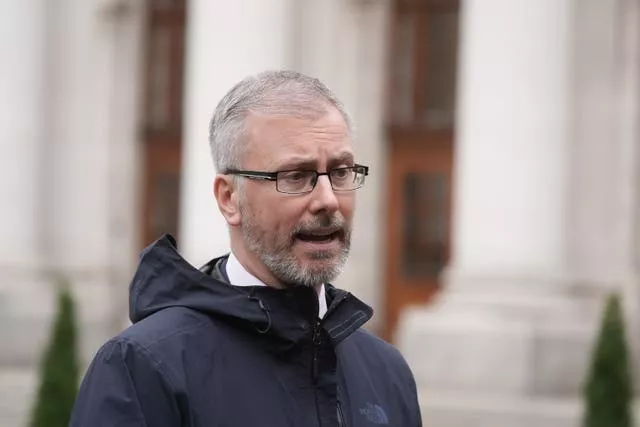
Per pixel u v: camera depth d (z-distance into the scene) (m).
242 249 5.57
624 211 25.70
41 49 30.88
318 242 5.37
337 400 5.43
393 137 29.66
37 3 30.81
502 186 24.62
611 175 25.55
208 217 26.70
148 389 5.10
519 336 23.61
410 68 29.64
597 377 17.66
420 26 29.58
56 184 31.70
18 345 29.31
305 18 28.97
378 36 29.34
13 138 30.25
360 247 29.62
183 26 32.31
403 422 5.91
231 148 5.46
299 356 5.35
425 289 29.28
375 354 6.00
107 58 32.06
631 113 25.81
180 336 5.24
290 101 5.38
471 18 25.16
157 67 32.53
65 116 31.86
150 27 32.56
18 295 29.48
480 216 24.77
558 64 24.52
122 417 5.03
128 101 32.31
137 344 5.17
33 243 30.42
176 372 5.14
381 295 29.66
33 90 30.59
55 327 18.81
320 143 5.34
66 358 18.70
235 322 5.33
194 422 5.14
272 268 5.39
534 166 24.47
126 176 32.25
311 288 5.41
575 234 25.47
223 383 5.22
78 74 31.83
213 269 5.88
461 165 25.16
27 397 24.91
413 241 29.50
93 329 30.39
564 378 23.72
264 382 5.27
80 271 31.28
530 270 24.39
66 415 18.52
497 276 24.55
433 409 22.08
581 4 25.73
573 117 25.55
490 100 24.75
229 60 27.12
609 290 25.11
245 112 5.43
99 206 31.73
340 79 29.34
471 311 24.36
